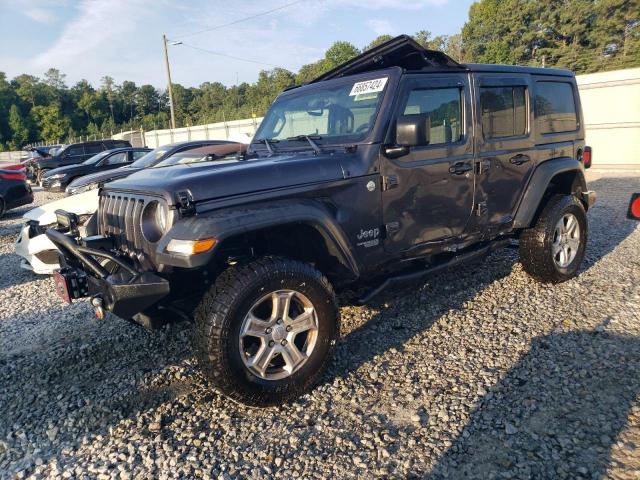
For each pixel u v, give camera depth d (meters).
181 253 2.65
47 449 2.81
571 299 4.50
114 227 3.38
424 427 2.78
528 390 3.06
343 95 3.82
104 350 4.08
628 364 3.27
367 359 3.62
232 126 30.64
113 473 2.56
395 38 3.71
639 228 7.09
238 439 2.79
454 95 3.95
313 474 2.47
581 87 15.90
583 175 5.18
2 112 103.06
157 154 9.49
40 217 6.17
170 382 3.49
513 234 4.86
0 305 5.46
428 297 4.76
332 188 3.24
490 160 4.16
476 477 2.37
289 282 2.96
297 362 3.06
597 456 2.44
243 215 2.80
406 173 3.60
